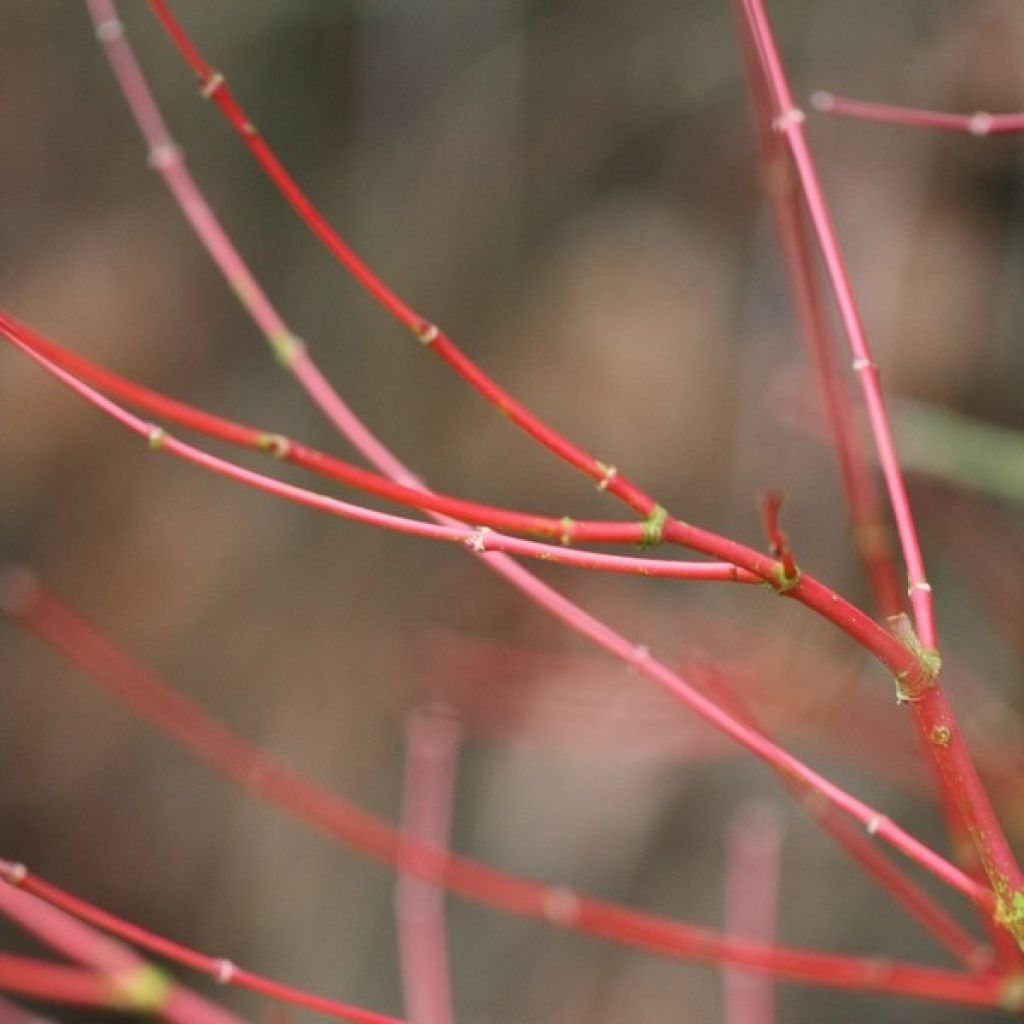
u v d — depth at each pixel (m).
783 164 0.93
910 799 1.37
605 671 1.06
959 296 1.36
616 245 1.54
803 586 0.84
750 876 1.00
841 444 0.93
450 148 1.62
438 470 1.58
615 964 1.51
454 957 1.57
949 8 1.37
